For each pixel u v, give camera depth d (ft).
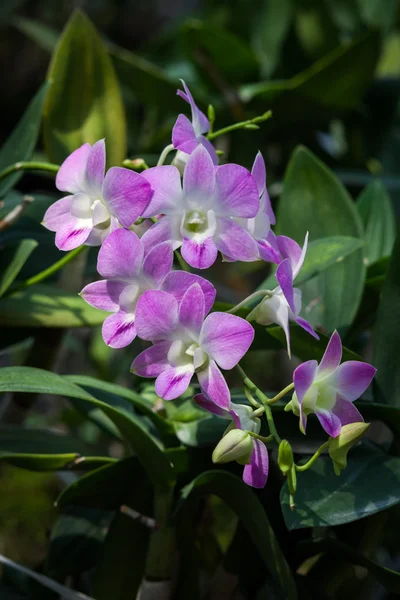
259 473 3.25
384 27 5.49
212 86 5.32
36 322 3.72
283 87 4.58
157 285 3.25
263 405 3.28
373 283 3.75
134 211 3.24
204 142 3.34
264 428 3.48
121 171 3.24
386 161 5.58
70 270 3.94
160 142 4.85
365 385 3.27
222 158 5.00
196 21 4.81
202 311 3.22
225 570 3.66
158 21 8.54
